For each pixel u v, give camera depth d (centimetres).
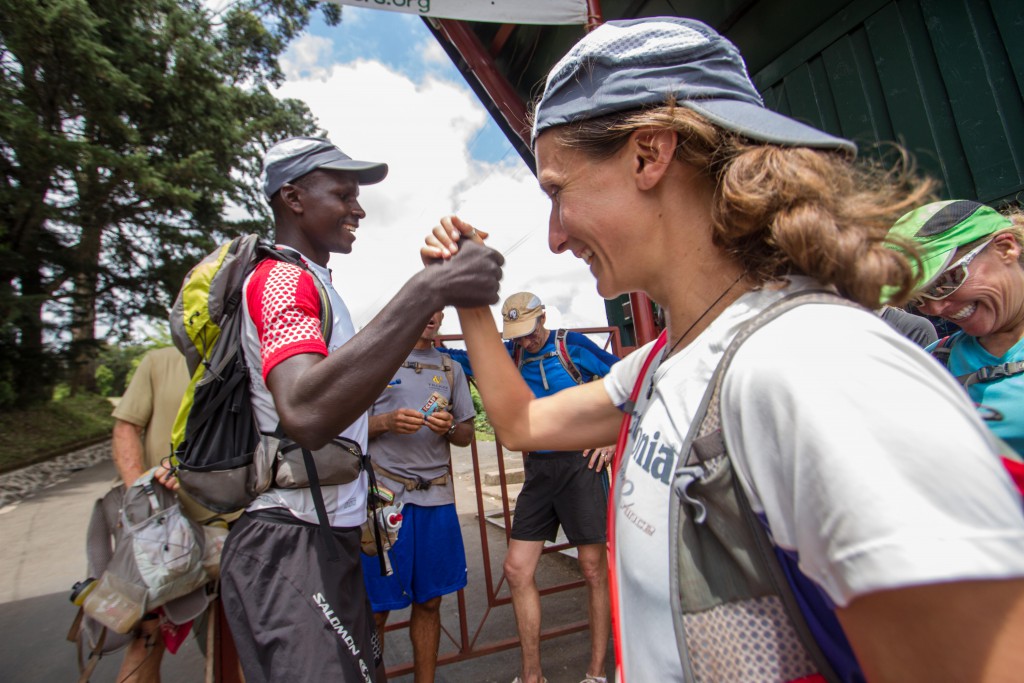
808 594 53
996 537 39
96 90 1553
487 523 562
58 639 363
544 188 81
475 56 443
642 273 76
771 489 50
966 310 136
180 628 204
